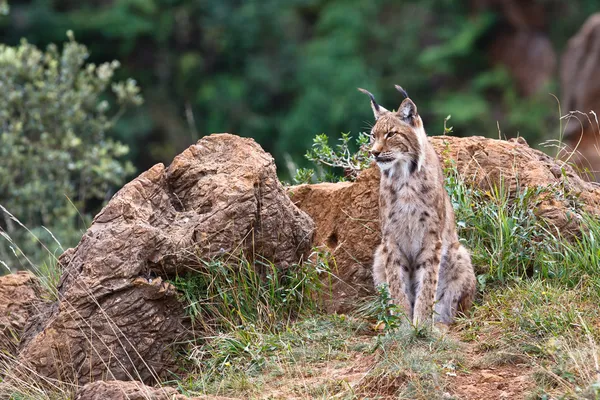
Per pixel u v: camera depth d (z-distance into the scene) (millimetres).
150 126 40281
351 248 11430
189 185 10938
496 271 11062
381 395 8703
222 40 44125
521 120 40750
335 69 41469
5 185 19672
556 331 9312
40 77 21109
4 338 10453
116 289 9805
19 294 11055
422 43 45031
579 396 7969
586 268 10648
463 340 9750
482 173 12125
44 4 42344
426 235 10664
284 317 10797
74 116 20734
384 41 44656
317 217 11859
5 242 18328
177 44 44219
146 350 9953
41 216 21062
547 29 43938
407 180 10672
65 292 9961
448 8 45875
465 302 10695
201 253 10359
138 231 10016
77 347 9695
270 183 10984
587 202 11820
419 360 9000
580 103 31516
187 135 41031
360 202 11508
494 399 8383
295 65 43594
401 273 10844
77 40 42188
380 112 11094
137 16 42781
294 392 8969
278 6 45219
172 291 10125
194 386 9547
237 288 10578
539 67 42906
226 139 11289
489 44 44375
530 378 8594
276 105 43219
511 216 11469
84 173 20391
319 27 44531
